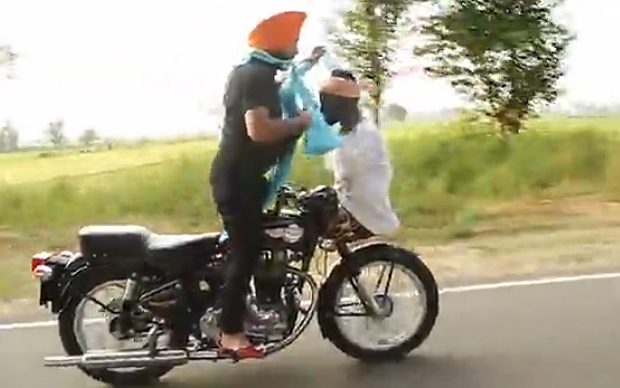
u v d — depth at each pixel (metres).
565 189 13.09
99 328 5.58
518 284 8.08
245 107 5.20
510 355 6.04
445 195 12.20
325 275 6.05
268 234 5.44
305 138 5.47
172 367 5.67
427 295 6.01
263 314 5.46
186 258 5.41
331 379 5.68
